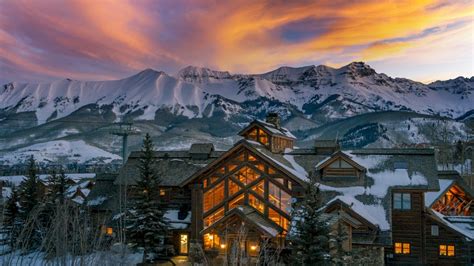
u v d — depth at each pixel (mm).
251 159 34969
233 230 31656
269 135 38844
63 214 13078
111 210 38875
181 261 34938
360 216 29453
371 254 29281
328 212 30516
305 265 23594
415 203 33438
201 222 35406
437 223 33031
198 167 41750
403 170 34938
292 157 40156
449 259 32531
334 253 26344
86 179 66438
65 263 11797
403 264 33156
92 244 13969
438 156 80750
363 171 34812
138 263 33562
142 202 34594
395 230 33531
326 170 35406
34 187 40188
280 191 34156
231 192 36031
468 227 35000
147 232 34000
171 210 40219
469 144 81812
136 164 43844
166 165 42719
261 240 30484
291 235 28297
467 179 60812
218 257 31672
